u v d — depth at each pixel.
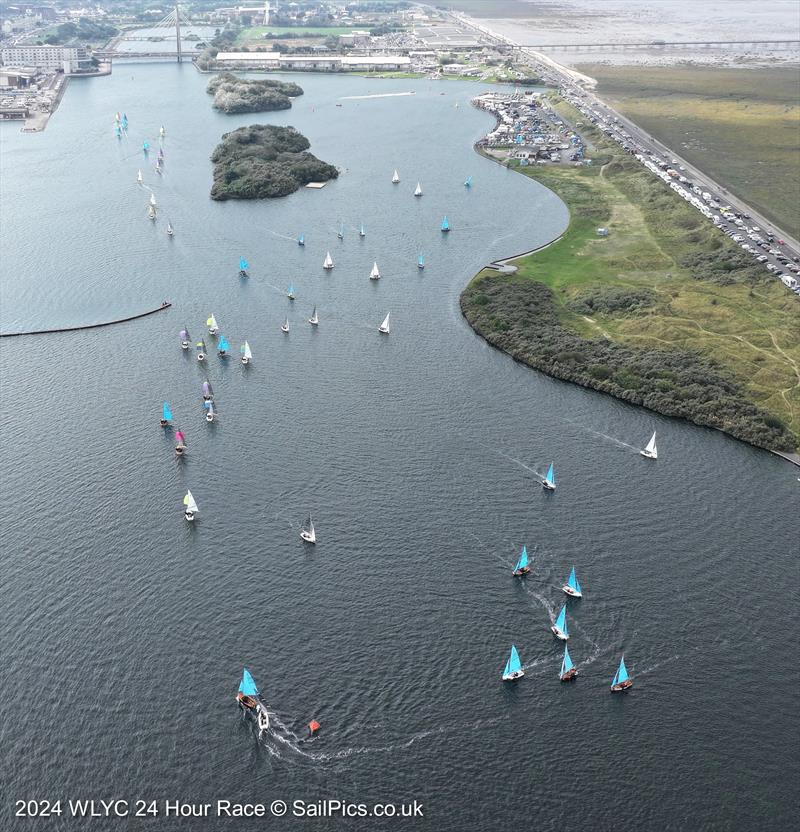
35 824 163.12
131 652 197.62
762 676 192.50
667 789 169.25
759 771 172.75
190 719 182.50
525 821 163.75
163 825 163.25
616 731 180.62
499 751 176.62
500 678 192.12
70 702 185.88
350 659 196.00
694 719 183.12
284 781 171.00
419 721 182.50
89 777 171.62
